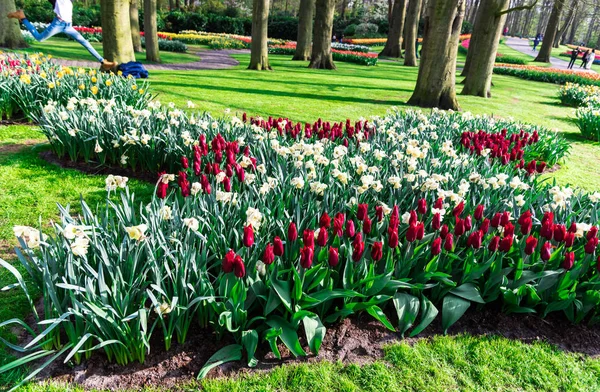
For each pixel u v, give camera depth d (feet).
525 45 197.88
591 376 8.75
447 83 37.55
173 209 9.93
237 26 141.49
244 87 42.04
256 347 8.57
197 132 16.96
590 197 12.53
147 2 57.41
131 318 7.23
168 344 8.14
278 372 8.07
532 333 9.77
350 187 12.12
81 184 15.76
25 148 18.78
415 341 9.18
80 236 7.74
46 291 7.46
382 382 8.07
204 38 115.65
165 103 30.32
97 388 7.41
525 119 37.55
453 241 10.35
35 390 7.23
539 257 10.55
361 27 164.35
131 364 7.91
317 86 47.70
